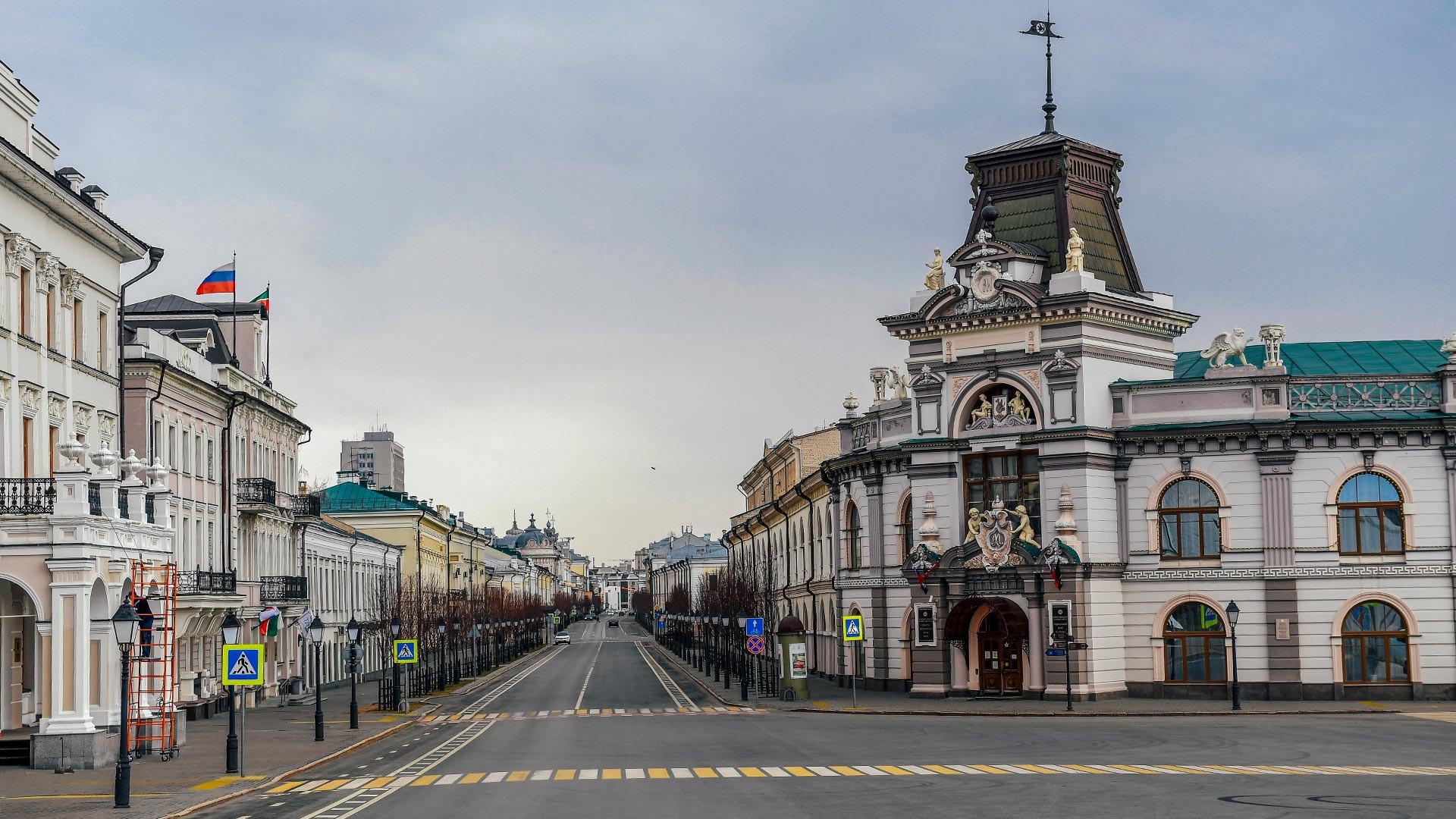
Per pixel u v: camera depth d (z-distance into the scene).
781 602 105.06
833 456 101.25
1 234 44.94
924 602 66.06
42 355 48.22
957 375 66.50
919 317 67.44
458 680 99.81
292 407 89.44
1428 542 60.22
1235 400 62.28
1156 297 68.62
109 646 41.31
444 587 160.75
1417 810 27.11
